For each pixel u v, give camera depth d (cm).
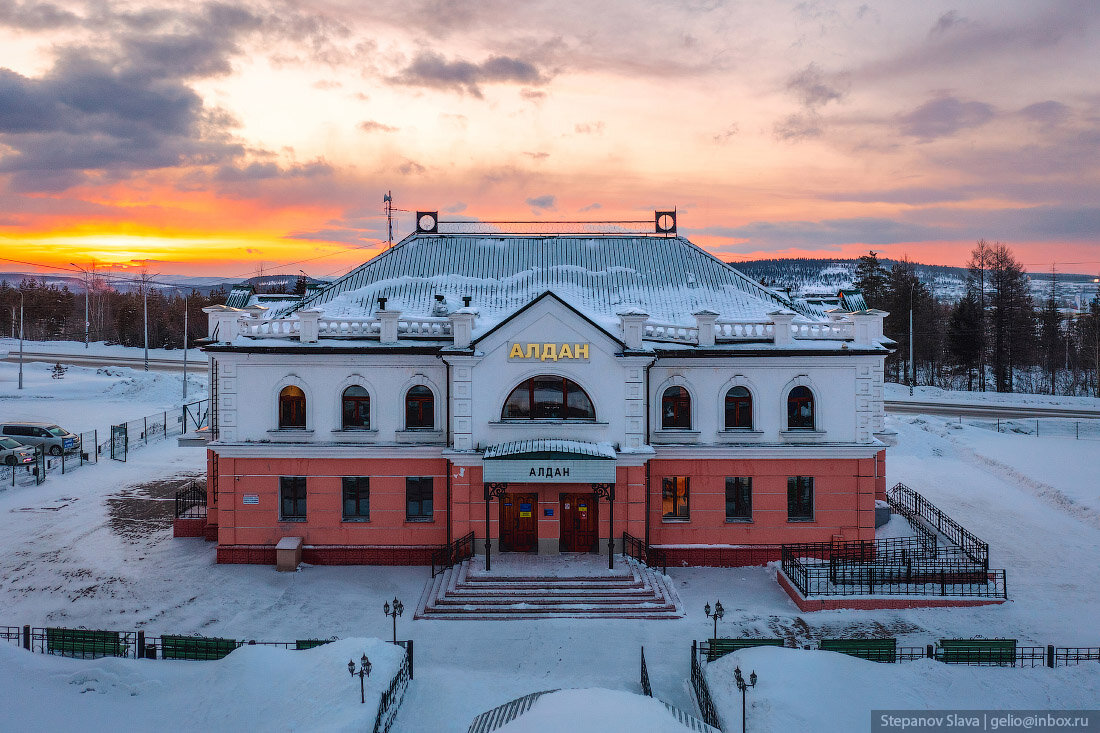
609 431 2858
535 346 2839
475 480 2873
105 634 2108
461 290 3338
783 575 2761
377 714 1691
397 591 2725
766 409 2967
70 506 3756
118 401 6875
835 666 1942
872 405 3228
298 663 1952
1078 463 4759
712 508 2981
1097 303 10375
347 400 2989
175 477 4394
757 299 3350
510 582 2661
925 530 3186
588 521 2938
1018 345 9169
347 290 3369
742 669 1922
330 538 2967
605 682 2061
